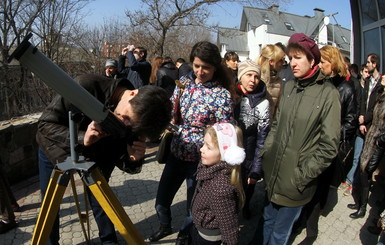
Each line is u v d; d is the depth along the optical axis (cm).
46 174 218
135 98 147
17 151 380
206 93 234
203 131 237
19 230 288
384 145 294
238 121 274
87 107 132
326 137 195
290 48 210
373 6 620
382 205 320
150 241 279
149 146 548
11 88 966
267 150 230
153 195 366
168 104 154
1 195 278
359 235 299
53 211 142
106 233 252
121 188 383
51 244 229
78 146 146
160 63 591
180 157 245
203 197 200
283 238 226
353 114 317
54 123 190
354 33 679
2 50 1109
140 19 1048
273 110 288
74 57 1221
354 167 388
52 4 1152
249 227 309
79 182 384
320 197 253
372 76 400
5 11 1116
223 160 197
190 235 263
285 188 214
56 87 124
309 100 205
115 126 139
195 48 229
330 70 312
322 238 293
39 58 118
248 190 313
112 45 1280
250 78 267
